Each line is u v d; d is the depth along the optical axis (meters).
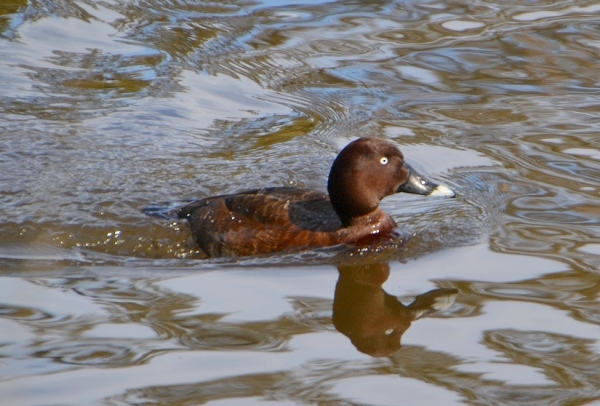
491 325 8.35
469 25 17.42
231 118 13.95
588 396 7.07
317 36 16.98
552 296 8.89
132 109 14.01
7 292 8.93
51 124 13.37
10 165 12.10
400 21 17.72
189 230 10.68
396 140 13.13
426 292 9.13
